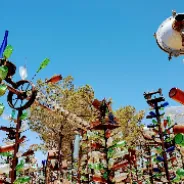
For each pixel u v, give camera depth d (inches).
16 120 148.0
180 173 194.5
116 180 152.4
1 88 122.0
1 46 131.7
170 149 213.2
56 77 138.3
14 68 130.6
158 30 100.7
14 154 145.9
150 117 231.1
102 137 168.1
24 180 145.9
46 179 177.2
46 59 132.6
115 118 169.6
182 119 111.6
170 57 98.9
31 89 128.7
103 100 168.6
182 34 94.7
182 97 69.3
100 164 157.8
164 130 219.5
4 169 147.5
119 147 161.5
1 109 127.0
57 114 128.1
